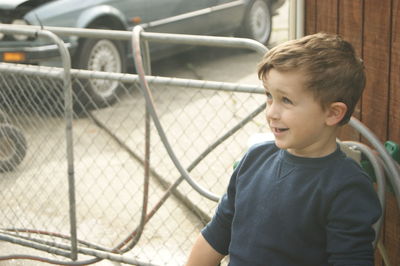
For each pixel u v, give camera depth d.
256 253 2.29
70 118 4.30
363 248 2.15
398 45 3.33
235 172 2.46
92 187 6.42
